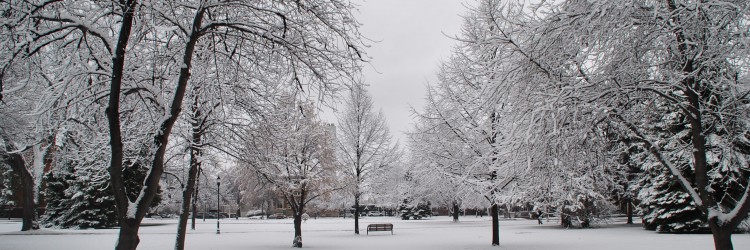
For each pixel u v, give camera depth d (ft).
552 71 26.45
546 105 24.16
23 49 22.56
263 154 43.06
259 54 30.27
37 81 28.94
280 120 40.42
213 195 238.07
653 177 85.97
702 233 77.92
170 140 43.86
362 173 96.78
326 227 127.54
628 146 34.78
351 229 116.57
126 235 21.89
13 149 75.41
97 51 26.61
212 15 27.27
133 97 32.35
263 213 245.24
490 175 60.08
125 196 22.29
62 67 25.11
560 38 25.39
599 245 60.44
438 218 206.18
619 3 22.41
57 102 26.94
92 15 22.49
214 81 31.24
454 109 60.75
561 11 24.59
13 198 167.02
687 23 23.40
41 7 20.90
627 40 25.09
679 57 26.61
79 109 28.48
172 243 71.87
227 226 135.44
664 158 27.86
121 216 22.04
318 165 76.13
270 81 33.88
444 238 80.53
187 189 43.21
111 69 24.25
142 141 35.99
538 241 69.72
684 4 22.45
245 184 71.51
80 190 115.96
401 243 71.20
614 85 25.76
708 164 62.13
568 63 26.20
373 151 96.68
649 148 28.27
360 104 96.02
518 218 197.57
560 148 27.37
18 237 81.66
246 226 135.95
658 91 25.55
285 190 61.93
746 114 27.02
